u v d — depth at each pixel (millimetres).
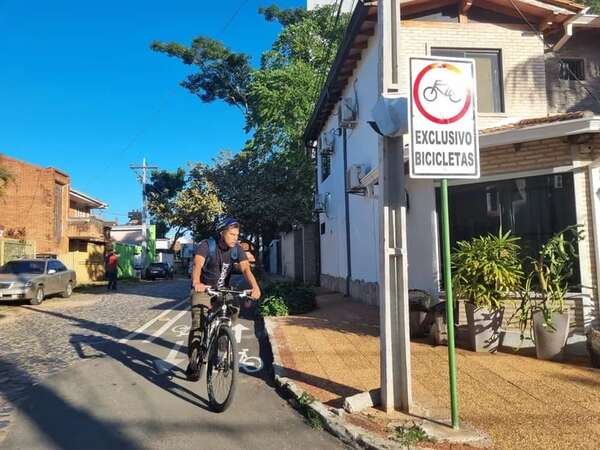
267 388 6914
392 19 5867
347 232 17516
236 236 6539
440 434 4875
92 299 20703
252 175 25578
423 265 10336
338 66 15711
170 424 5555
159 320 13750
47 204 31500
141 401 6363
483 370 7074
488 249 8062
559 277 7820
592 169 8820
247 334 10953
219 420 5668
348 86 16922
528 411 5484
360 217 15797
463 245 8430
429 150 5059
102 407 6148
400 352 5680
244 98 41094
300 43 29797
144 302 19188
